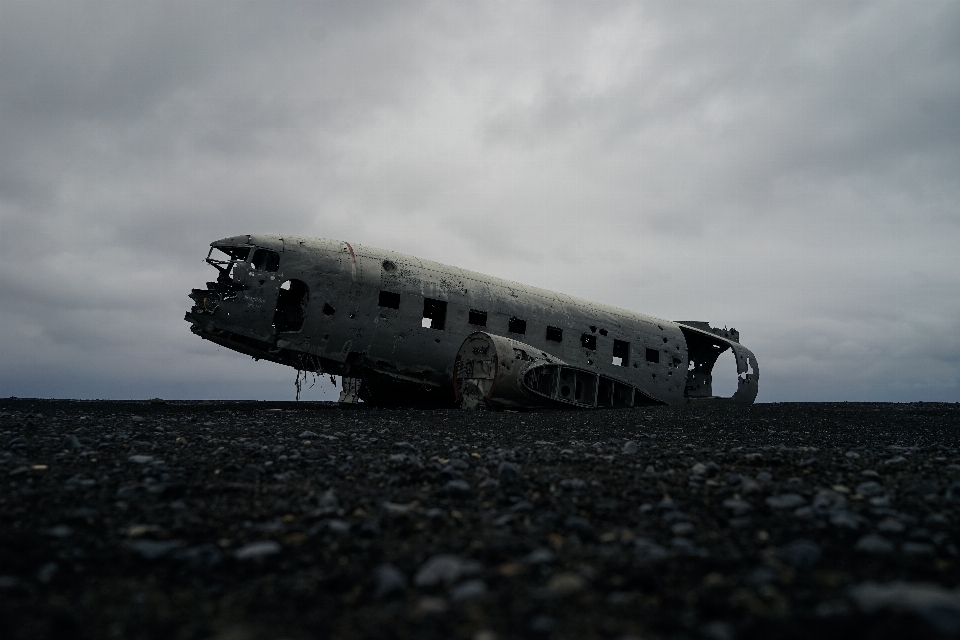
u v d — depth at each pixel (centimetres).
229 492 381
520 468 492
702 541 267
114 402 1458
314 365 1488
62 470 447
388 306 1577
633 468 494
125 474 436
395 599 202
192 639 172
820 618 171
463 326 1675
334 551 257
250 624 182
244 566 237
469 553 253
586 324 1939
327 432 827
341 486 409
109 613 189
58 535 270
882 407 1388
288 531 287
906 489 397
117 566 235
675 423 1062
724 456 568
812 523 299
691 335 2422
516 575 223
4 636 168
